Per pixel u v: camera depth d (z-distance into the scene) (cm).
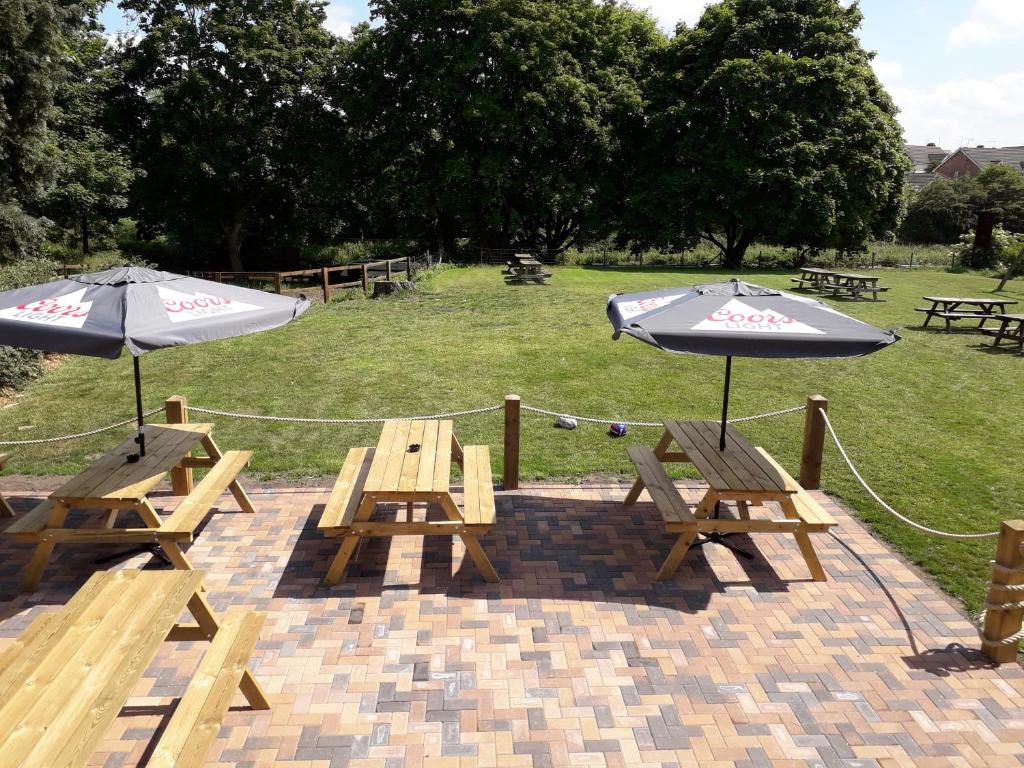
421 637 534
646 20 3922
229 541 677
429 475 616
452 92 3309
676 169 3619
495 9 3316
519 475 846
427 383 1245
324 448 931
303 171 3594
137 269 611
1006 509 786
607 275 2900
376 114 3531
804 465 825
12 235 2030
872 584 625
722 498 607
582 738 439
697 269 3434
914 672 509
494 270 2975
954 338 1744
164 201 3462
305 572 622
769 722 456
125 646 387
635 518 742
